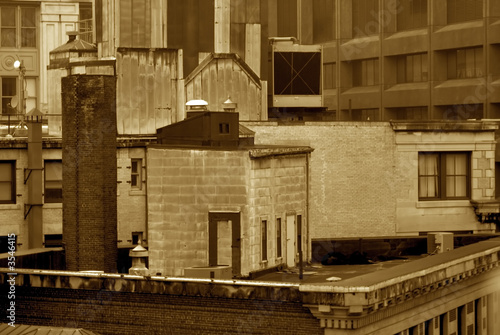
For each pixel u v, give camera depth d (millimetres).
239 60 75688
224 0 78000
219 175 55000
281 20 134125
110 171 60094
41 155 66188
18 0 114375
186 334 48656
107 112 60000
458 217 74312
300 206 59250
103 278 50188
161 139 59844
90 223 59625
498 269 60094
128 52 71938
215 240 55062
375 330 46938
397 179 73188
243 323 47594
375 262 61531
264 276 55062
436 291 52531
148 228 56000
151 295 49375
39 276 51406
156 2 76750
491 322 59938
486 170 74812
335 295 45094
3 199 66500
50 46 115000
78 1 115750
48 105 82562
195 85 74688
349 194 72500
